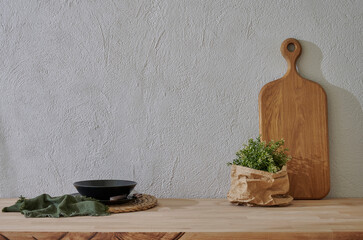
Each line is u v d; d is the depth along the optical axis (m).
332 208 1.24
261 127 1.45
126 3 1.50
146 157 1.48
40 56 1.51
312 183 1.43
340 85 1.47
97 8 1.51
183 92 1.49
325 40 1.49
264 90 1.45
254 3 1.50
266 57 1.49
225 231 0.94
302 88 1.45
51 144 1.50
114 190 1.22
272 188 1.26
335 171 1.46
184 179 1.47
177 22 1.50
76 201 1.21
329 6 1.49
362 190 1.45
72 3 1.51
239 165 1.30
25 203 1.19
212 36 1.50
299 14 1.49
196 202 1.37
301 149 1.44
